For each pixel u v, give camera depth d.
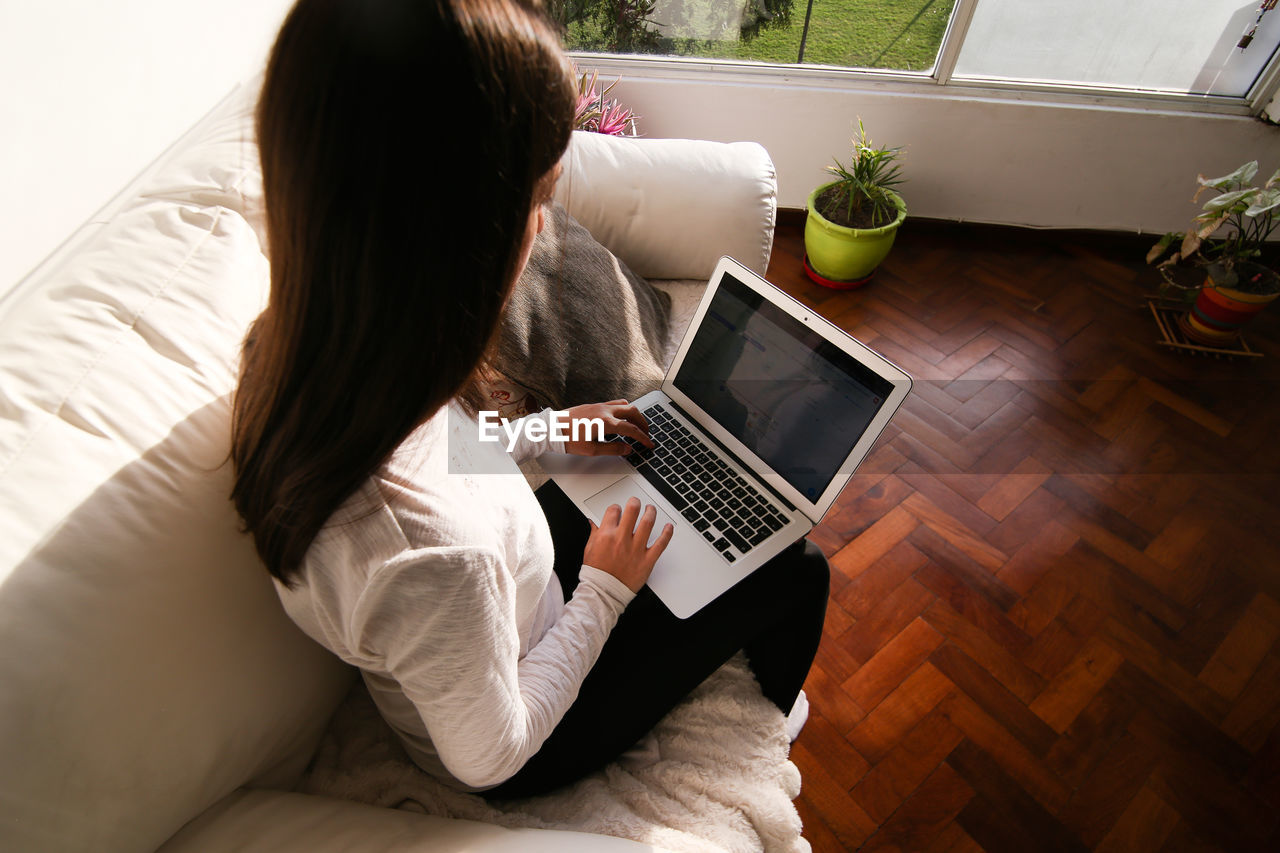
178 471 0.58
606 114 1.78
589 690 0.79
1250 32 1.87
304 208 0.35
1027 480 1.61
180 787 0.55
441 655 0.46
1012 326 1.97
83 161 0.83
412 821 0.65
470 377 0.43
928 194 2.21
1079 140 2.05
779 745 0.84
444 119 0.33
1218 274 1.83
